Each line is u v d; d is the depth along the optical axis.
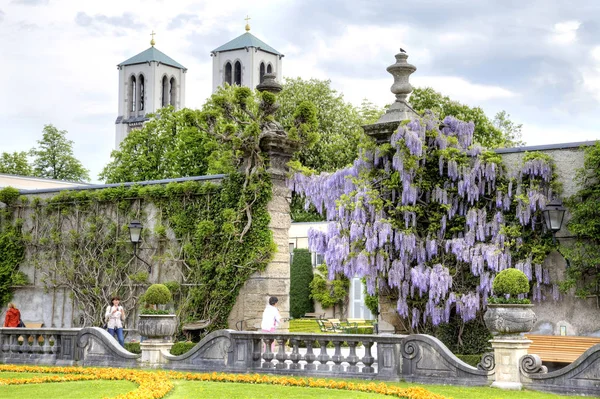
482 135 41.28
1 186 32.69
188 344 20.00
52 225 24.25
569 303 16.56
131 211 22.88
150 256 22.25
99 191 23.47
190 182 21.72
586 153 16.52
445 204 17.91
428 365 13.28
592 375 11.67
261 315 20.31
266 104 20.89
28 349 17.69
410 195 18.08
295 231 42.00
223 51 109.38
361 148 19.08
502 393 11.91
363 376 13.86
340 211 18.58
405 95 19.00
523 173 17.30
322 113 47.03
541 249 16.73
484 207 17.61
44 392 12.64
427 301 17.84
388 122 18.56
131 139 48.50
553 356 15.10
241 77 108.50
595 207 16.02
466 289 17.59
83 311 23.30
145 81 113.06
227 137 20.55
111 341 16.64
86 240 23.50
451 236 17.94
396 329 18.19
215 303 20.66
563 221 16.73
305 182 20.78
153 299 16.31
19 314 22.44
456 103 41.41
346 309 39.91
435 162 18.28
